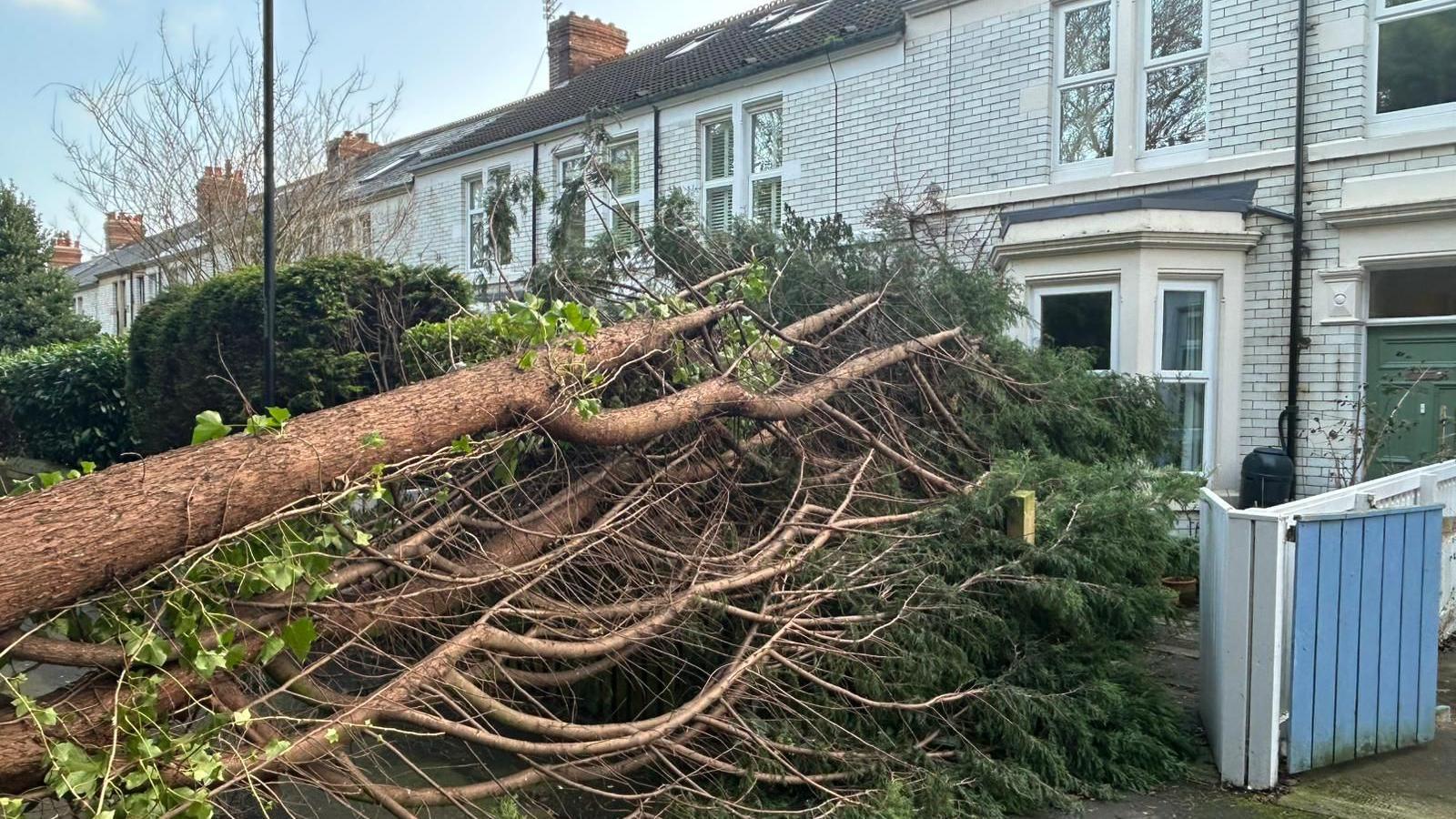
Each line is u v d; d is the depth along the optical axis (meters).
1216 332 8.17
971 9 9.97
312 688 3.02
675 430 4.48
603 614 3.55
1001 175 9.77
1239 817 3.64
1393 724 4.15
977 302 6.65
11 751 2.41
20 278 19.94
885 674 3.90
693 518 4.41
